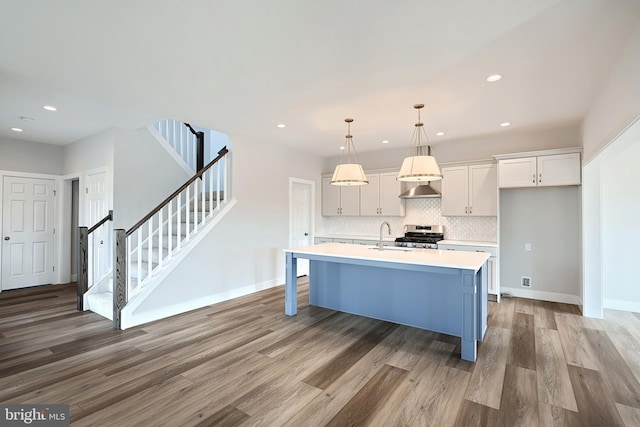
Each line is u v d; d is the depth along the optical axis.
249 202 5.09
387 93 3.23
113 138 4.59
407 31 2.13
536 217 4.74
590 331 3.42
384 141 5.36
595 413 2.02
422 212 5.83
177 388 2.32
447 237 5.55
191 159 5.86
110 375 2.50
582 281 4.09
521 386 2.34
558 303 4.51
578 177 4.11
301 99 3.39
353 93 3.23
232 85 3.04
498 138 5.01
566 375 2.49
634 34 2.12
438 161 5.57
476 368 2.62
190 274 4.22
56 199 5.66
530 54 2.44
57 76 2.84
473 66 2.64
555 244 4.61
